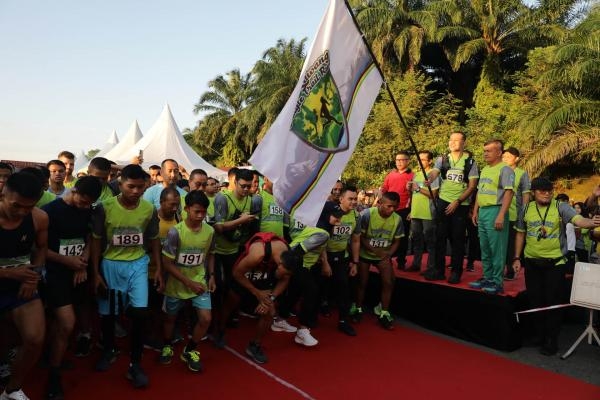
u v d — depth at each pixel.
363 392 3.77
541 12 19.00
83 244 3.72
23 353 3.04
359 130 4.38
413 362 4.49
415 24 21.41
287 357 4.48
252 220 4.96
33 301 3.08
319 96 4.12
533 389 3.94
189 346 4.10
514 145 16.20
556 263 4.82
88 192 3.52
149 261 4.13
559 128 14.46
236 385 3.78
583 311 6.36
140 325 3.70
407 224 6.62
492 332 4.97
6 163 4.18
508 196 4.84
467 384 4.01
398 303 6.07
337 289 5.39
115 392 3.55
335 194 6.81
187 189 6.33
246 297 4.77
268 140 3.92
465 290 5.21
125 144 17.27
